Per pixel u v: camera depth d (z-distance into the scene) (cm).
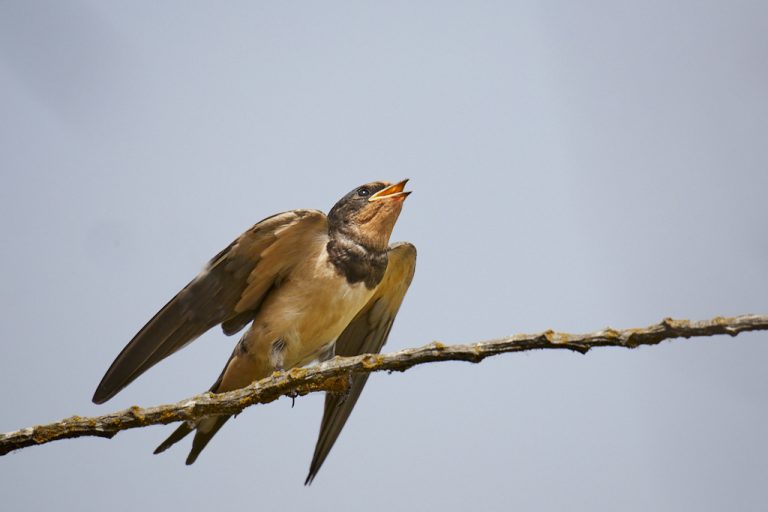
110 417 752
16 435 737
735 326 576
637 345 609
